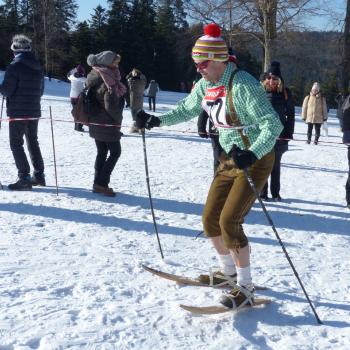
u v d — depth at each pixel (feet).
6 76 21.67
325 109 46.55
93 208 20.45
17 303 11.83
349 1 81.71
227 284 13.20
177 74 191.42
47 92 90.43
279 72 22.61
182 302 12.39
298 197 25.39
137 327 11.09
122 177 27.02
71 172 27.58
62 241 16.44
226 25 82.94
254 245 17.34
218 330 11.19
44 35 178.29
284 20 80.79
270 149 11.07
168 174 28.71
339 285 14.07
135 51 192.03
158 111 70.95
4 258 14.61
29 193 22.24
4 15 191.01
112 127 21.75
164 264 14.94
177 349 10.39
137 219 19.44
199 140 43.96
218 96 11.72
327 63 87.76
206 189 25.43
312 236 18.94
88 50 190.08
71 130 45.24
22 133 22.43
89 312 11.60
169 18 188.14
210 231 12.43
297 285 13.91
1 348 9.96
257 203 23.48
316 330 11.39
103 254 15.44
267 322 11.65
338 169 34.32
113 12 192.34
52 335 10.52
